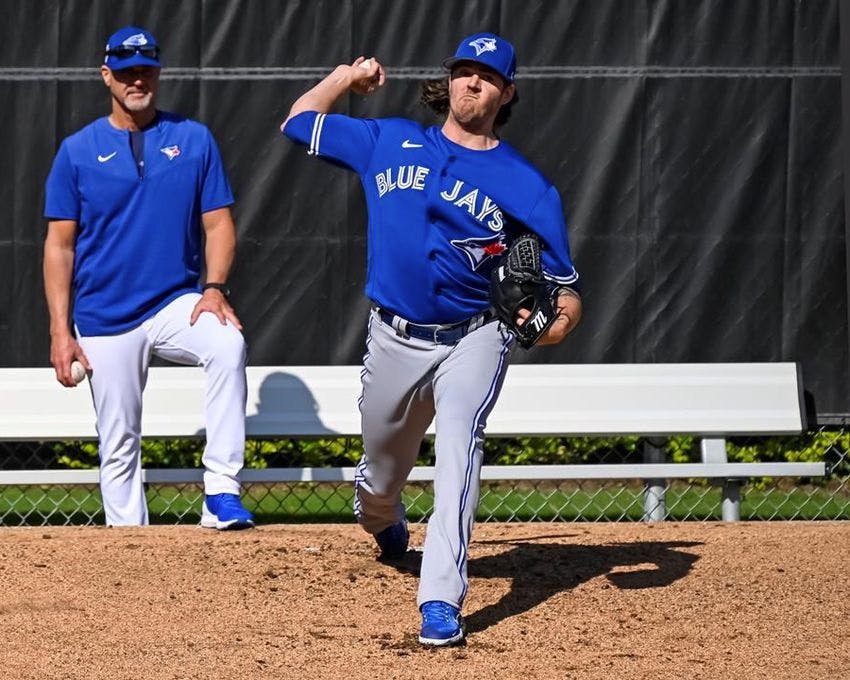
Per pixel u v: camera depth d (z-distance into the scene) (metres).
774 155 28.92
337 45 28.73
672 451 31.91
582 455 31.03
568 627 17.34
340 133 17.47
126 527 24.47
